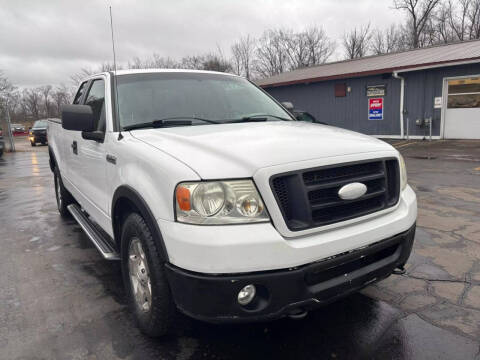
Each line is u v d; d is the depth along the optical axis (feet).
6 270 13.21
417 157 36.17
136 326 9.53
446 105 49.19
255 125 10.30
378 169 8.57
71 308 10.52
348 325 9.35
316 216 7.54
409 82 51.39
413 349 8.39
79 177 13.92
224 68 139.33
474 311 9.78
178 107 11.37
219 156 7.50
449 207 18.94
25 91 235.61
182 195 7.09
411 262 12.71
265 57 159.84
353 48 158.20
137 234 8.32
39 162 50.03
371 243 8.02
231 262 6.72
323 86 61.05
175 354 8.44
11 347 8.80
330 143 8.38
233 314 6.97
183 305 7.27
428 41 137.49
